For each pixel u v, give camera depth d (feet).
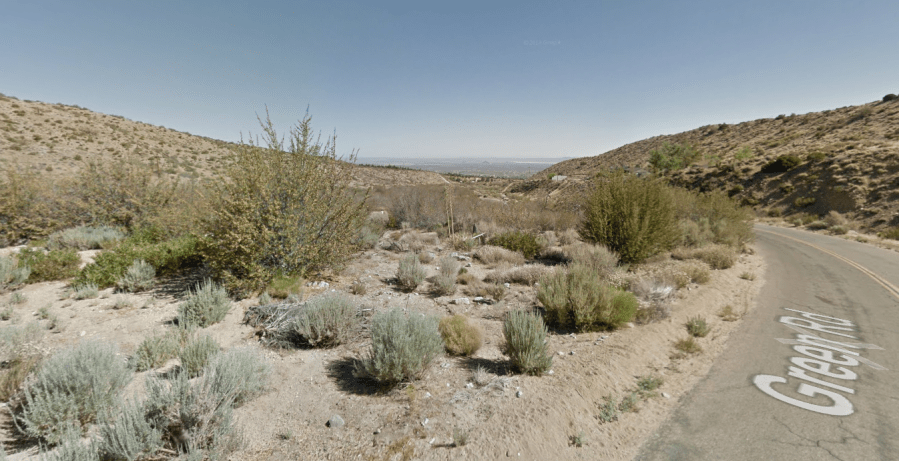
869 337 21.88
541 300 23.24
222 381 11.56
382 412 12.48
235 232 22.79
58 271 25.53
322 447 10.73
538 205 69.77
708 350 19.72
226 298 20.75
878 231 73.41
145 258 26.55
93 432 10.30
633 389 15.42
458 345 17.31
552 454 11.13
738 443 12.05
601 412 13.48
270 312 19.20
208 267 27.04
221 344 16.72
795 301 29.37
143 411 9.93
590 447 11.70
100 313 19.65
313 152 26.94
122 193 41.83
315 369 15.34
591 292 21.71
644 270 34.40
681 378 16.58
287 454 10.41
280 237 25.12
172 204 43.29
